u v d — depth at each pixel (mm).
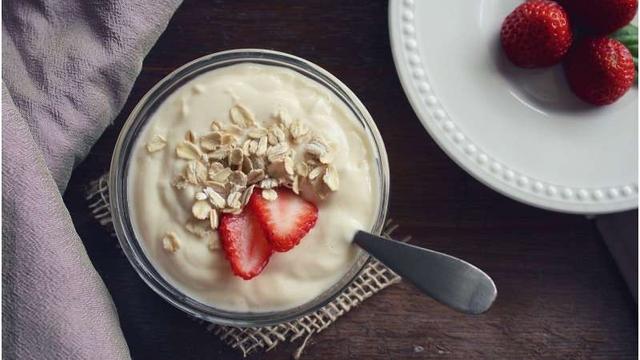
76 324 438
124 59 473
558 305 514
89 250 502
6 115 438
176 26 511
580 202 496
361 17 514
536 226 515
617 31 502
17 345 433
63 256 441
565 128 503
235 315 462
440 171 512
